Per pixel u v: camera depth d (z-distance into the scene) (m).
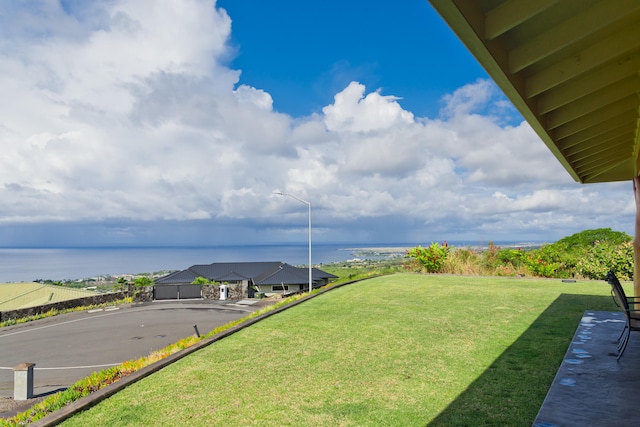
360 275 18.16
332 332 7.83
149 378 5.72
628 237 20.28
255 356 6.49
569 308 8.84
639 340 5.18
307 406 4.46
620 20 2.98
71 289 34.06
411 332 7.47
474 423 3.79
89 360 11.85
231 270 53.16
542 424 2.93
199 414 4.43
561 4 2.68
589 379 3.80
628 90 4.22
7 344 14.39
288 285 44.47
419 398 4.48
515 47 3.15
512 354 5.76
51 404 5.35
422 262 18.42
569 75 3.40
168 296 26.88
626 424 2.88
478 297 10.95
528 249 17.73
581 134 5.52
